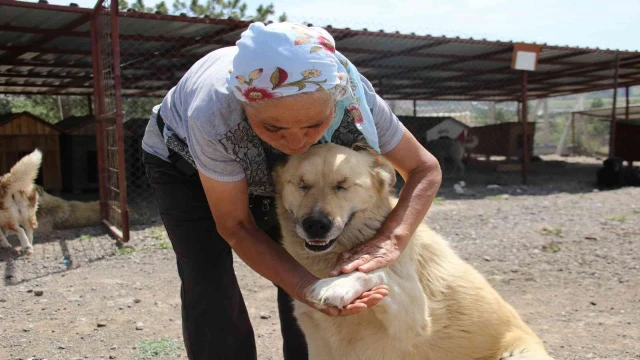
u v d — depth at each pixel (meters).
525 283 5.30
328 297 2.05
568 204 9.92
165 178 2.75
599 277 5.38
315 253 2.67
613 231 7.11
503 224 8.02
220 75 2.27
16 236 8.04
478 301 2.86
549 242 6.67
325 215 2.51
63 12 8.45
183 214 2.74
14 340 4.09
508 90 21.84
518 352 2.79
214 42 10.57
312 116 2.05
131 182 12.64
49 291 5.38
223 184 2.32
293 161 2.67
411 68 14.95
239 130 2.29
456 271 2.91
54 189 12.63
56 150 12.59
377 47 12.32
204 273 2.78
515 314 3.10
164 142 2.76
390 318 2.44
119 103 7.12
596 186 13.59
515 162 19.88
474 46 12.34
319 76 1.97
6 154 11.75
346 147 2.71
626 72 17.95
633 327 4.12
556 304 4.70
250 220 2.45
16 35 10.03
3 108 20.55
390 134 2.59
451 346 2.83
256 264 2.34
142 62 12.63
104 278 5.82
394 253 2.35
